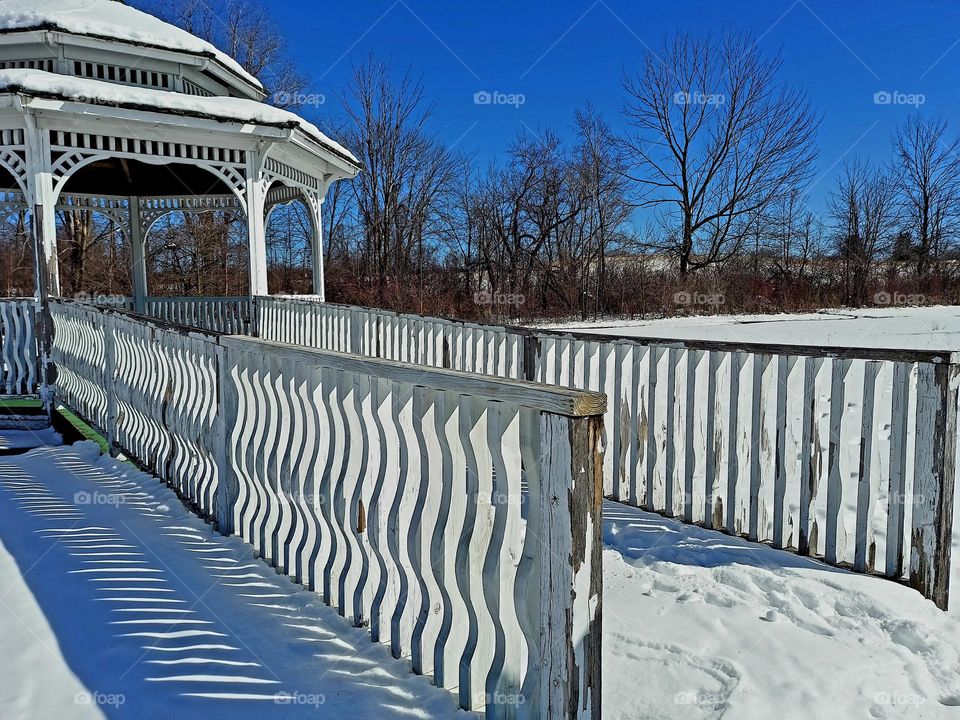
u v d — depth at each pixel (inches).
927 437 112.0
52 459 209.8
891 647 95.0
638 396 159.6
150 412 179.5
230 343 130.3
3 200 449.4
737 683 86.0
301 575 111.8
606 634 100.3
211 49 396.5
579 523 62.3
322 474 106.6
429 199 1179.3
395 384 89.7
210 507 143.8
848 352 122.6
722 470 149.3
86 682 81.5
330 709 76.7
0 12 334.6
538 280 1154.0
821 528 147.6
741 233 1196.5
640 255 1173.7
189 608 102.3
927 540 111.4
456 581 79.9
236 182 382.3
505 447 72.0
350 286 1119.0
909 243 1279.5
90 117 303.7
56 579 111.0
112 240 955.3
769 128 1163.9
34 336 290.8
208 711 75.8
